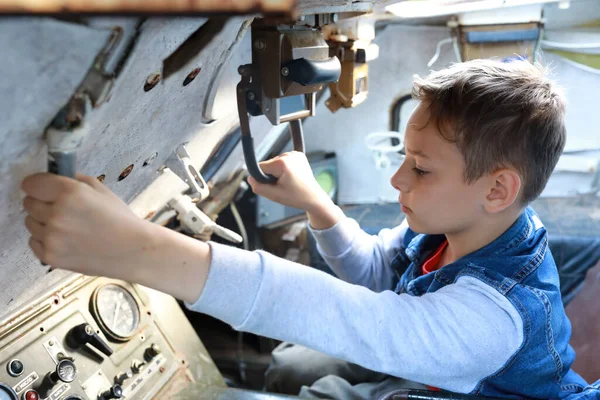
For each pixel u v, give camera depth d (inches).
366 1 38.2
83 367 47.6
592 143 88.3
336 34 52.8
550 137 39.6
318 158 91.3
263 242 89.7
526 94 38.8
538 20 80.3
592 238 76.2
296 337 32.5
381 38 86.4
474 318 37.2
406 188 40.8
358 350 33.9
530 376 40.8
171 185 47.5
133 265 26.9
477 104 37.6
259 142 66.7
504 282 39.6
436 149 38.8
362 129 92.7
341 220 51.7
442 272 43.3
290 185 44.9
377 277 55.4
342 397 52.5
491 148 37.6
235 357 84.8
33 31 16.8
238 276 30.7
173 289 28.7
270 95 34.6
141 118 30.0
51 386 44.4
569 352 46.5
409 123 40.7
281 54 33.9
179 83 29.8
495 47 82.4
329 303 33.4
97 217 24.6
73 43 18.4
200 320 91.6
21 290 40.4
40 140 23.0
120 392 48.0
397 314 35.5
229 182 73.5
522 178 39.8
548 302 40.4
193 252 29.3
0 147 21.3
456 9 67.1
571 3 79.2
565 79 85.4
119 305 53.7
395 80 88.8
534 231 44.7
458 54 84.9
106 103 23.6
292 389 60.1
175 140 39.5
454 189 39.2
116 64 21.6
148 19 20.1
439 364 35.7
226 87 39.3
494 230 42.6
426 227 41.5
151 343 54.6
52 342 46.4
